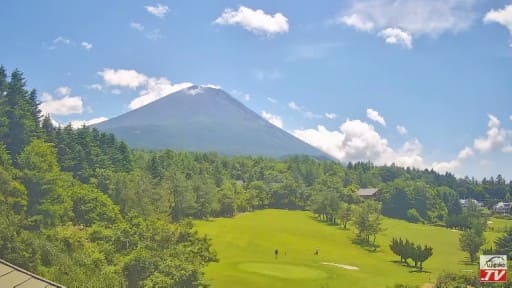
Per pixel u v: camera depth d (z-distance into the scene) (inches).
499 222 6978.4
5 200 2144.4
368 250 4399.6
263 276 2539.4
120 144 5467.5
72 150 4200.3
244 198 6102.4
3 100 3491.6
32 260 1598.2
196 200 5078.7
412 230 5940.0
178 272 1793.8
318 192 6550.2
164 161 6314.0
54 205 2682.1
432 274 3161.9
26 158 2785.4
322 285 2465.6
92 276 1691.7
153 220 2155.5
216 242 3816.4
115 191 3850.9
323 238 4682.6
